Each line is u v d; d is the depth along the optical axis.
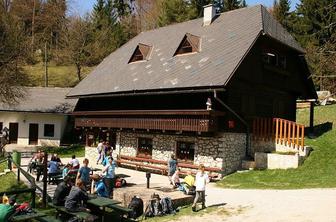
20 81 38.41
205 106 22.00
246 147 23.47
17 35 38.19
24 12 65.62
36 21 66.00
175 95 23.72
